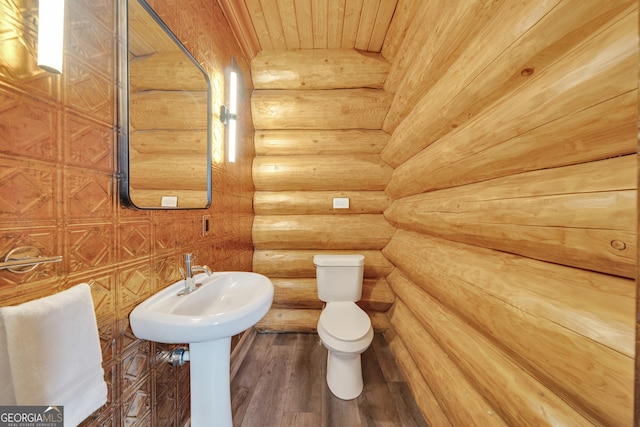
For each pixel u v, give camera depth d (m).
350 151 2.16
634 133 0.47
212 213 1.38
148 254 0.88
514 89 0.80
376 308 2.12
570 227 0.58
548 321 0.60
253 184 2.16
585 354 0.51
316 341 2.00
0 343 0.44
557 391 0.62
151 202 0.89
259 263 2.16
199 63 1.25
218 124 1.45
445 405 1.09
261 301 0.92
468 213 0.98
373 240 2.12
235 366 1.66
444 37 1.10
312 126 2.14
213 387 0.97
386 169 2.11
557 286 0.62
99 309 0.68
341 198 2.15
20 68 0.49
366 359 1.79
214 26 1.42
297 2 1.56
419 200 1.58
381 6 1.58
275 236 2.13
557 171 0.65
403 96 1.66
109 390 0.71
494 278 0.82
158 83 0.93
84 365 0.57
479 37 0.92
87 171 0.65
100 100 0.68
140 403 0.84
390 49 1.89
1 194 0.47
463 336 1.01
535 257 0.73
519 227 0.73
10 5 0.48
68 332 0.53
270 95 2.08
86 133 0.64
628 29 0.46
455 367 1.12
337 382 1.42
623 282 0.51
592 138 0.54
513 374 0.74
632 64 0.46
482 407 0.89
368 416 1.29
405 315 1.76
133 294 0.81
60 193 0.58
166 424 0.98
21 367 0.45
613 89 0.49
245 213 1.98
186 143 1.11
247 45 1.88
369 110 2.05
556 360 0.57
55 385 0.50
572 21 0.57
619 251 0.48
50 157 0.56
